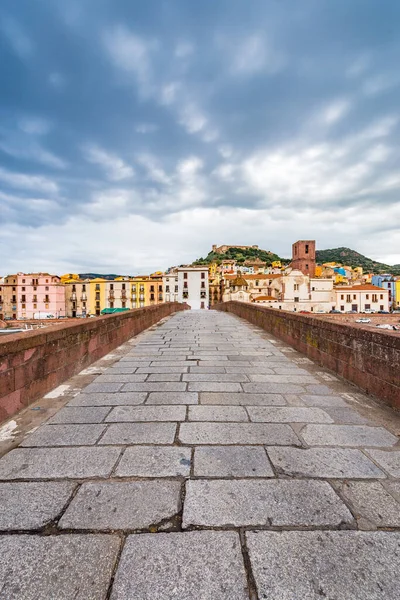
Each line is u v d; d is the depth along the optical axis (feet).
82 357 17.54
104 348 21.53
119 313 26.86
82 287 225.35
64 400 12.56
